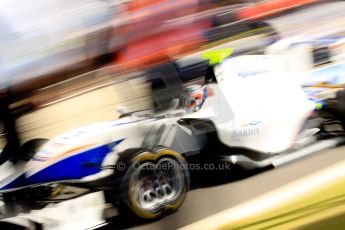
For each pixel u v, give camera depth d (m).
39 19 5.91
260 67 8.16
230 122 7.36
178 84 6.95
